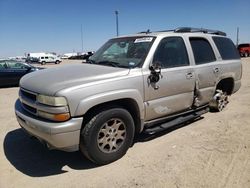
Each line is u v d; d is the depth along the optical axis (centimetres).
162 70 445
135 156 412
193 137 482
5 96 995
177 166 376
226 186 328
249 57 3750
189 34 527
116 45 495
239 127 529
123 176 356
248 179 343
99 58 493
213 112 642
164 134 500
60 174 368
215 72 564
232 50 655
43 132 346
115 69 411
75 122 344
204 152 418
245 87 1026
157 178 347
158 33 480
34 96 373
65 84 355
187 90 495
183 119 502
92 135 365
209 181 338
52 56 5425
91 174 365
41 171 377
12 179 357
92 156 372
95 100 355
